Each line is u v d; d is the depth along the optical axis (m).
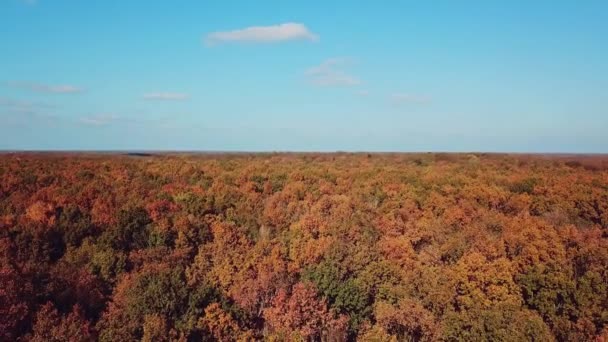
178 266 52.00
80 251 56.16
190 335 44.22
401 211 76.81
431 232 65.31
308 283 50.50
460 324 42.94
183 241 60.97
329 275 50.75
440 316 46.47
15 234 57.41
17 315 40.66
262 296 50.97
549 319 46.94
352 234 62.91
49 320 40.41
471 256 51.78
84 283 48.06
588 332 44.06
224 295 49.97
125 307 44.91
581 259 55.44
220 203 78.69
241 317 47.97
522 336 40.75
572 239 61.50
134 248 60.91
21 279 43.94
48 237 58.47
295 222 72.75
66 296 46.28
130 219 63.47
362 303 49.28
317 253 56.44
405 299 46.97
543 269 50.41
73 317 41.62
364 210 76.12
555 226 69.75
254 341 45.66
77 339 39.62
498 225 69.06
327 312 48.19
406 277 51.56
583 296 46.72
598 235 67.81
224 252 57.78
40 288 45.25
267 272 52.19
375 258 55.00
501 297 47.59
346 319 48.31
